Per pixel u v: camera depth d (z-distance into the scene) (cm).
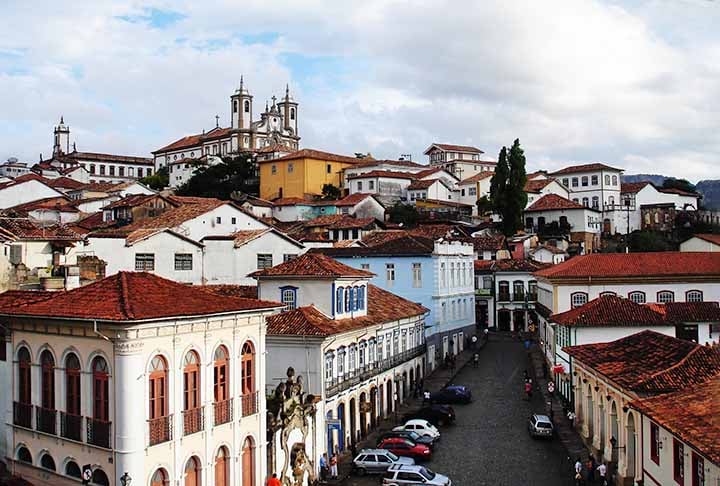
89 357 2548
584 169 12025
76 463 2575
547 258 9319
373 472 3706
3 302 3092
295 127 17625
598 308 4703
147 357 2502
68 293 2756
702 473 2375
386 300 5481
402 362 5325
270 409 3284
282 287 4372
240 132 15200
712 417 2481
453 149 14588
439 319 6712
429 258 6694
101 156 16700
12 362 2819
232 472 2877
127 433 2438
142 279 2845
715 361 3238
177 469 2603
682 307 4794
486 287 8850
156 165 17138
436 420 4662
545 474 3641
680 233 10950
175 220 6675
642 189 11806
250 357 3038
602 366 3644
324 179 12112
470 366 6719
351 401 4291
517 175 10275
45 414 2677
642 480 3102
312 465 3616
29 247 4184
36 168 14950
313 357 3862
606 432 3672
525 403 5250
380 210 10425
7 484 2644
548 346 6069
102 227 7500
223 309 2795
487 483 3506
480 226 10450
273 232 6200
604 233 11106
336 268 4397
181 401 2639
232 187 12619
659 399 2834
